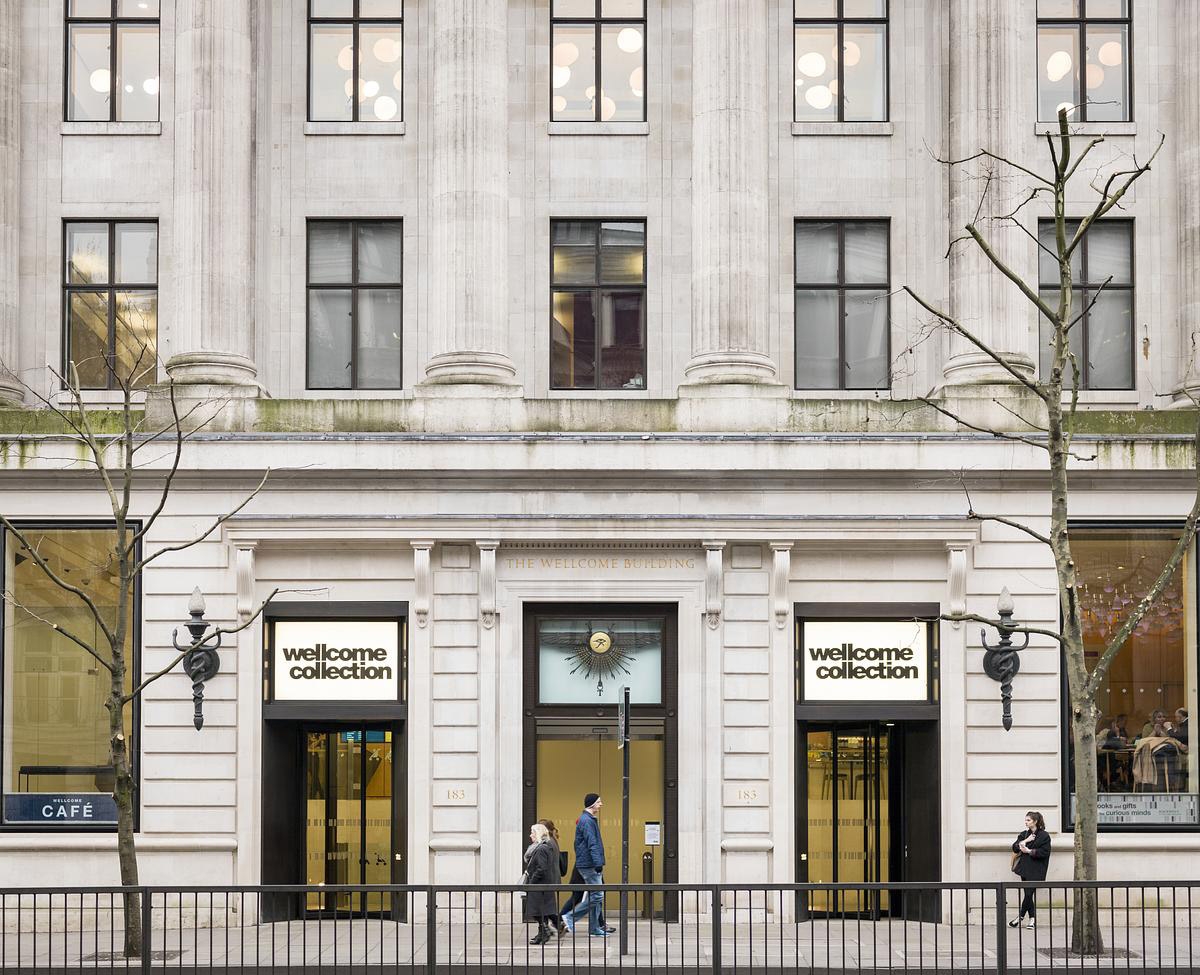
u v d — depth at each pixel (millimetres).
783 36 20922
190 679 18859
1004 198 19609
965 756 18906
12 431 19156
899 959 14805
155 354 20547
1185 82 20281
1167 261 20562
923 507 19109
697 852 18844
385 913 19078
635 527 18875
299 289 20688
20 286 20438
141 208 20531
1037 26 20906
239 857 18719
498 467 18953
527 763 19156
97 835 18797
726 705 18984
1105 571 19328
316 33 20938
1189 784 19297
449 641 19062
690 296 20547
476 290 19562
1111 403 20438
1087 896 15062
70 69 20797
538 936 16125
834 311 20781
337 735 19703
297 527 18875
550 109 20906
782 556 18922
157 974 14180
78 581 19188
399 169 20750
